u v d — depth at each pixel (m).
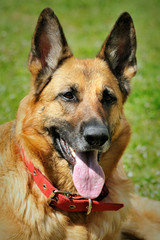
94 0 20.00
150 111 8.26
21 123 4.09
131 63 4.59
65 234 3.91
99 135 3.75
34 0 19.22
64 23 16.16
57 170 4.09
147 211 5.20
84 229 3.95
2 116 7.36
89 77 4.25
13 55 11.39
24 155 3.97
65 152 4.08
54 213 3.92
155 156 6.62
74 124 4.00
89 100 4.13
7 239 3.74
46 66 4.25
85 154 4.07
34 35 4.13
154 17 18.08
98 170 3.98
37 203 3.85
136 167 6.29
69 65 4.32
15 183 3.93
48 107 4.08
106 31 15.20
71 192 4.12
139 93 8.87
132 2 20.36
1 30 14.31
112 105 4.28
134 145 6.89
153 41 14.45
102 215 4.08
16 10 17.34
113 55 4.59
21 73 9.76
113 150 4.28
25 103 4.21
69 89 4.13
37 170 3.93
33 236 3.77
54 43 4.32
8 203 3.87
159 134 7.43
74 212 4.00
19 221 3.79
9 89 8.73
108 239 4.17
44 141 4.03
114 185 4.34
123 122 4.41
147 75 10.18
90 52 12.16
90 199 3.82
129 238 5.09
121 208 4.25
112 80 4.43
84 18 17.12
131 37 4.52
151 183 5.86
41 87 4.15
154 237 4.95
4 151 4.17
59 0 19.42
